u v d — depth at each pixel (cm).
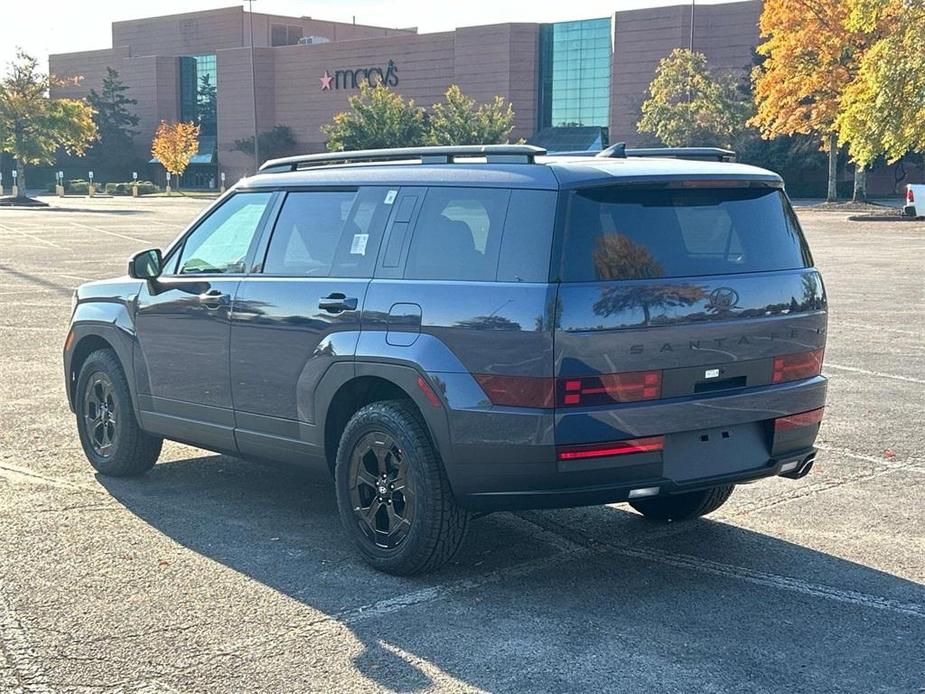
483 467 493
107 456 715
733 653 443
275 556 562
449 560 526
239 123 11481
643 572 541
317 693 406
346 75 10662
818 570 543
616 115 8819
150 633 461
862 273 2075
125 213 4997
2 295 1770
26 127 6594
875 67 3700
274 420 591
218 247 641
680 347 493
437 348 505
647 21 8562
